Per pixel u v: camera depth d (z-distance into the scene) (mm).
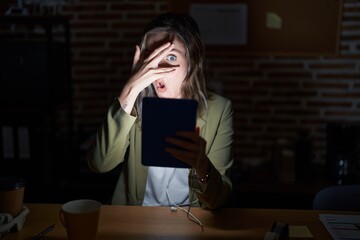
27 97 2703
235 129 3236
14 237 1243
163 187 1694
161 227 1311
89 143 2979
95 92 3260
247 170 3082
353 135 2842
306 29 3051
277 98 3174
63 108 3268
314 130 3189
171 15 1625
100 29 3184
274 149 3158
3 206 1274
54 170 2922
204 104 1685
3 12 3055
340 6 3000
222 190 1418
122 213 1403
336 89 3131
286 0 3020
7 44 2646
